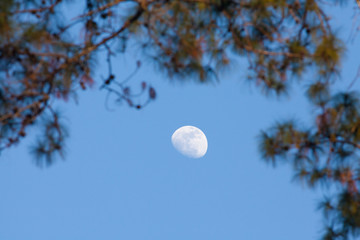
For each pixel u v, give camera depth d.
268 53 22.53
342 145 22.73
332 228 23.78
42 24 21.23
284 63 23.27
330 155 22.75
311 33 23.05
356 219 23.25
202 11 22.55
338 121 22.48
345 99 22.39
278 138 22.86
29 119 20.91
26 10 21.12
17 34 20.17
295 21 23.19
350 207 22.88
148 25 22.14
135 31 22.83
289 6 23.08
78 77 22.08
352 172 22.72
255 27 23.02
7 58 20.52
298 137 22.81
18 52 20.36
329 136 22.77
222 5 22.19
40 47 20.61
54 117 21.30
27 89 20.67
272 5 22.23
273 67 23.23
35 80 20.95
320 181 22.80
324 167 22.83
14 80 21.00
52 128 21.27
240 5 22.30
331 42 22.00
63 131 21.38
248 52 22.62
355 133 22.47
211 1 22.17
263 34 23.12
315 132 22.88
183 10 22.17
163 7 22.33
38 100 21.11
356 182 22.80
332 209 23.41
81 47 22.28
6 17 19.44
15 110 20.56
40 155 21.16
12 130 20.91
